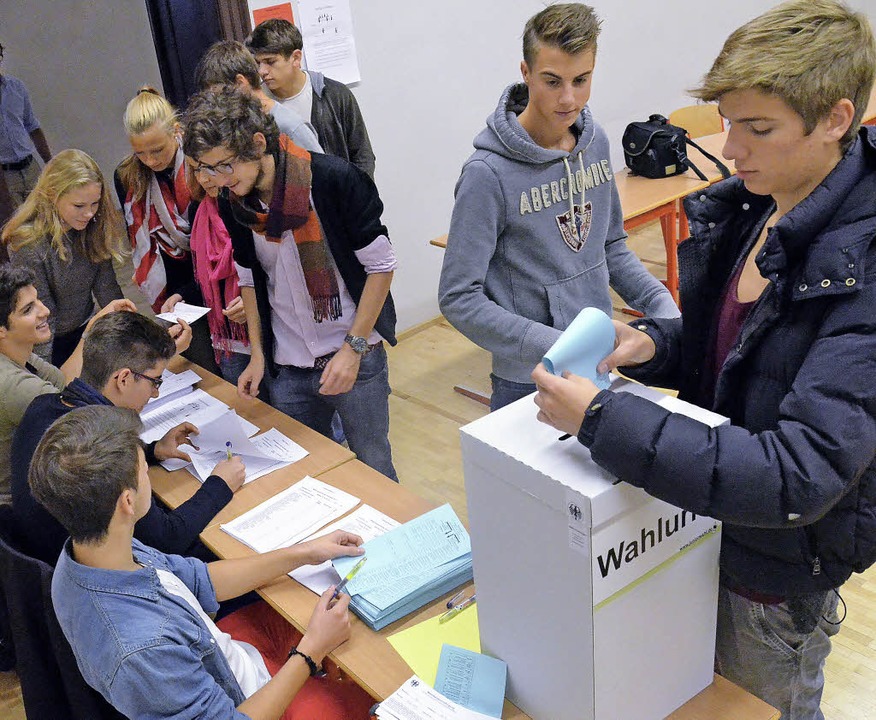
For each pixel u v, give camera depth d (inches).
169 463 89.6
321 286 89.4
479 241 77.4
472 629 60.8
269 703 58.1
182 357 114.6
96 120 255.3
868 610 97.4
